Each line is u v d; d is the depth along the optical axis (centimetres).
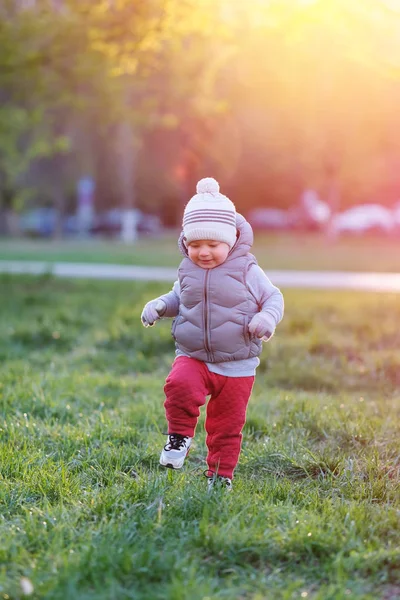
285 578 348
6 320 1127
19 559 356
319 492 457
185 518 404
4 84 1536
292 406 646
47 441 554
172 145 4494
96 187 5512
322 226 5403
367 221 5141
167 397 450
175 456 444
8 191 4647
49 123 2117
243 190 5334
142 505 419
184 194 5259
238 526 382
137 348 940
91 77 1435
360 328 1098
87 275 1972
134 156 4631
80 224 5050
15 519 405
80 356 902
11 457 493
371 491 448
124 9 1197
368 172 4456
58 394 684
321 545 368
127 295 1490
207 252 442
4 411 613
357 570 354
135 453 520
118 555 349
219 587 336
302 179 5031
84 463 496
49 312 1213
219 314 442
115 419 609
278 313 440
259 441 557
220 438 459
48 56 1338
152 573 343
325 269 2255
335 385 778
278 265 2370
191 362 455
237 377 454
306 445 550
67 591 322
